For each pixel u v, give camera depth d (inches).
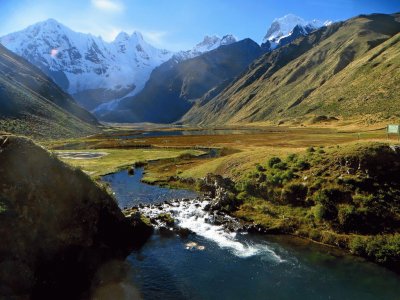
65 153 4692.4
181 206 2057.1
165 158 4082.2
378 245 1338.6
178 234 1594.5
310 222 1616.6
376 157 1764.3
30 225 1158.3
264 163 2322.8
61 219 1278.3
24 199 1200.8
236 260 1337.4
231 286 1157.1
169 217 1792.6
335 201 1627.7
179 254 1392.7
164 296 1101.1
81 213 1369.3
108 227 1472.7
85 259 1263.5
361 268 1264.8
